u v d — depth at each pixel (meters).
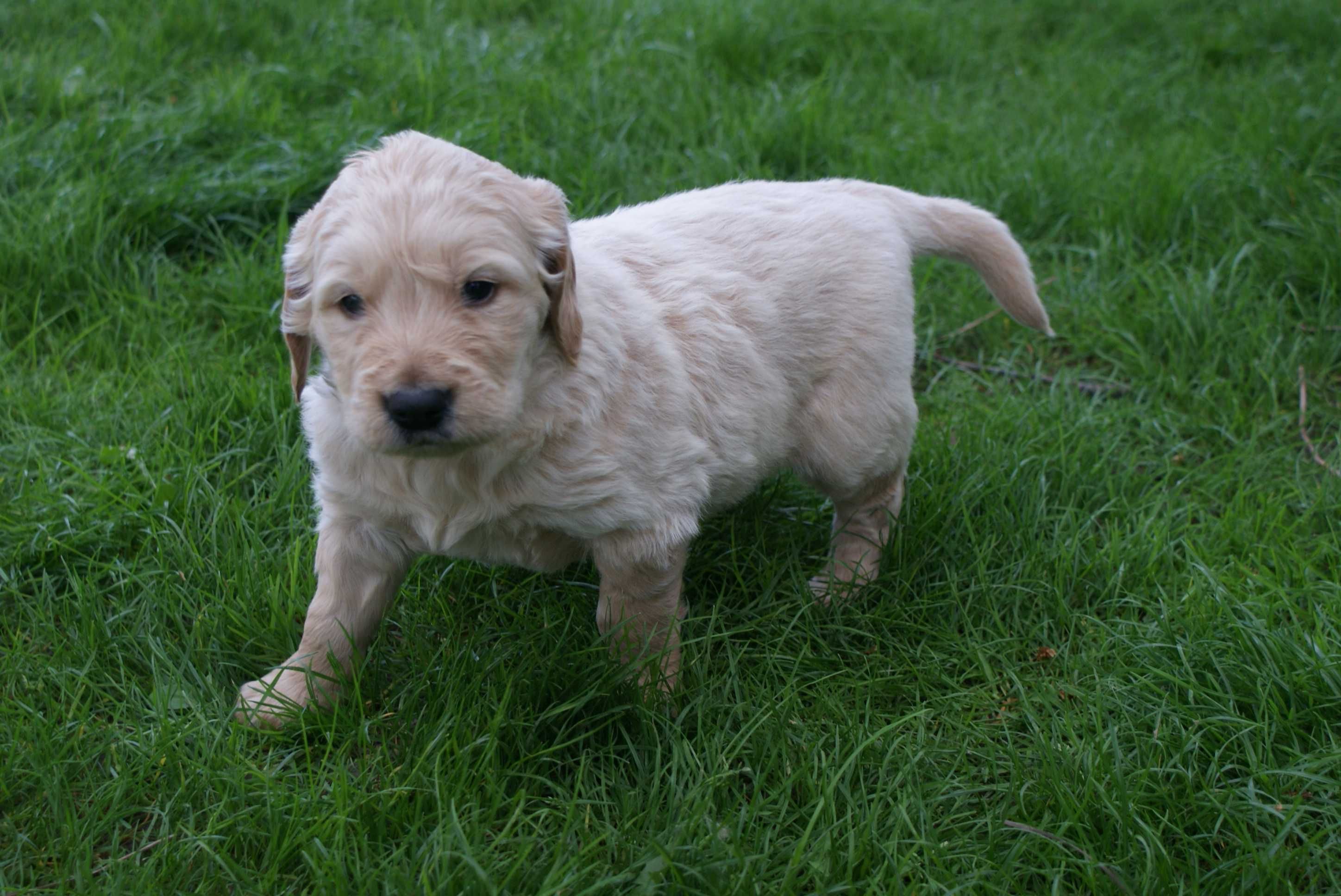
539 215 0.81
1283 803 0.85
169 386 1.09
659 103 1.56
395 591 0.91
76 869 0.80
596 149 1.44
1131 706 0.91
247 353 1.12
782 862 0.82
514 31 1.89
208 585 0.95
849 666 0.94
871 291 0.94
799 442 0.95
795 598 0.97
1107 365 1.24
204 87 1.53
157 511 0.99
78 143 1.32
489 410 0.77
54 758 0.83
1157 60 1.92
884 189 1.00
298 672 0.89
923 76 1.86
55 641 0.91
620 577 0.88
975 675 0.94
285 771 0.86
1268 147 1.51
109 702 0.89
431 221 0.77
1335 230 1.32
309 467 1.03
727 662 0.93
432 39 1.75
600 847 0.82
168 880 0.79
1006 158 1.53
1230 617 0.92
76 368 1.12
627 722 0.88
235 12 1.75
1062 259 1.40
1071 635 0.95
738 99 1.60
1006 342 1.27
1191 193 1.40
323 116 1.49
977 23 2.04
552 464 0.83
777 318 0.92
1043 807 0.84
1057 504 1.05
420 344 0.76
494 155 1.37
